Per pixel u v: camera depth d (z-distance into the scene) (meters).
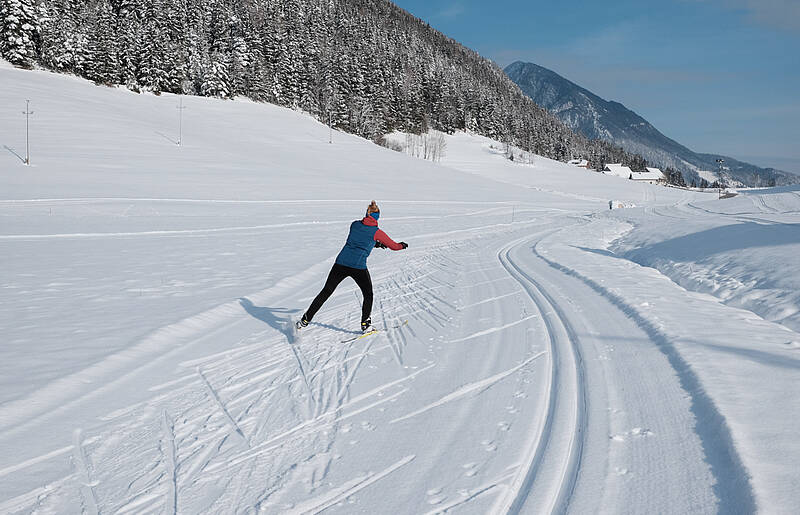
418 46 192.38
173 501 2.61
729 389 3.71
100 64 86.38
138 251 12.70
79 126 52.38
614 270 10.32
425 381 4.32
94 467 2.94
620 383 4.13
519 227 25.00
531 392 4.02
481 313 6.83
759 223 14.90
